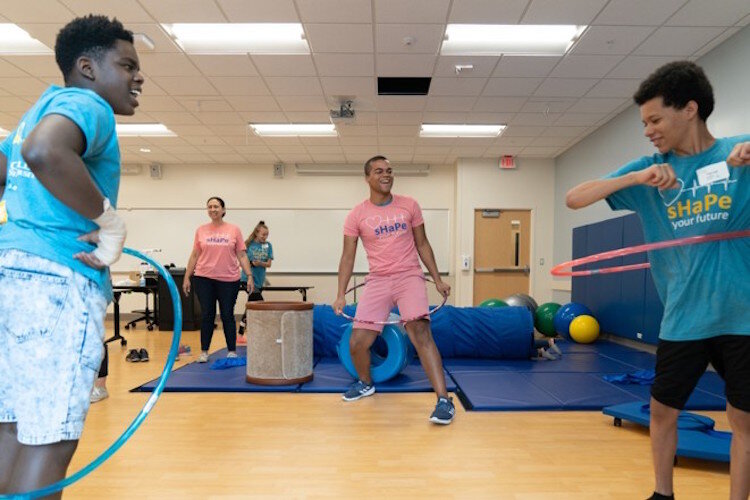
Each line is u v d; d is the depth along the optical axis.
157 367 4.39
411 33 4.46
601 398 3.21
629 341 6.04
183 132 7.59
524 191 9.19
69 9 4.08
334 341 4.71
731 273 1.34
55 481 1.00
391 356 3.59
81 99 0.98
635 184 1.35
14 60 5.05
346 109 6.25
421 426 2.70
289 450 2.32
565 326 6.25
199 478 2.00
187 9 4.10
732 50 4.52
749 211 1.32
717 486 1.96
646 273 5.38
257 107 6.47
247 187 9.72
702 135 1.39
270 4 4.01
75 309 1.00
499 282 9.23
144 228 9.70
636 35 4.51
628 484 1.96
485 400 3.15
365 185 9.71
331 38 4.56
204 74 5.39
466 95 6.01
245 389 3.47
